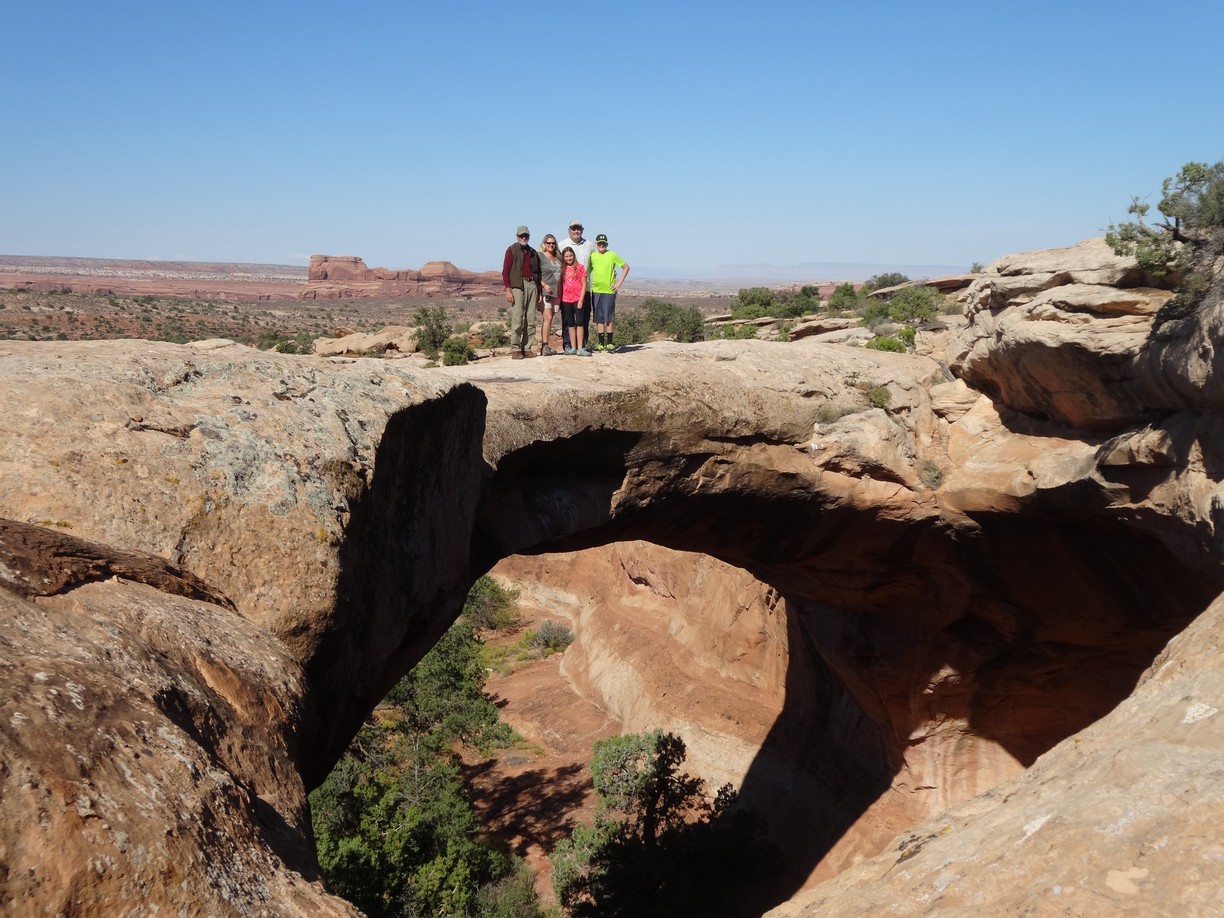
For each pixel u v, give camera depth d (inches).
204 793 109.0
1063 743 261.0
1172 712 232.2
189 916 91.6
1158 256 446.9
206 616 169.0
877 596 718.5
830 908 225.9
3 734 92.8
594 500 502.3
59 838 87.2
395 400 293.3
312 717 197.6
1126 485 498.0
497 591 1701.5
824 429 597.6
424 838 750.5
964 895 194.7
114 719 108.3
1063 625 643.5
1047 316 538.3
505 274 530.9
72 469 192.2
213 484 213.2
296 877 112.4
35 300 5644.7
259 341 3809.1
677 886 748.6
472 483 379.2
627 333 2182.6
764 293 2915.8
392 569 285.4
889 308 1648.6
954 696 729.6
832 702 890.1
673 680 1117.1
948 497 611.2
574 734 1197.7
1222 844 174.4
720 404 546.3
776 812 870.4
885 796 794.2
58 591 137.4
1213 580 443.8
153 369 241.1
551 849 930.7
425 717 962.7
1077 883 180.2
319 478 237.6
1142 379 475.8
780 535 640.4
